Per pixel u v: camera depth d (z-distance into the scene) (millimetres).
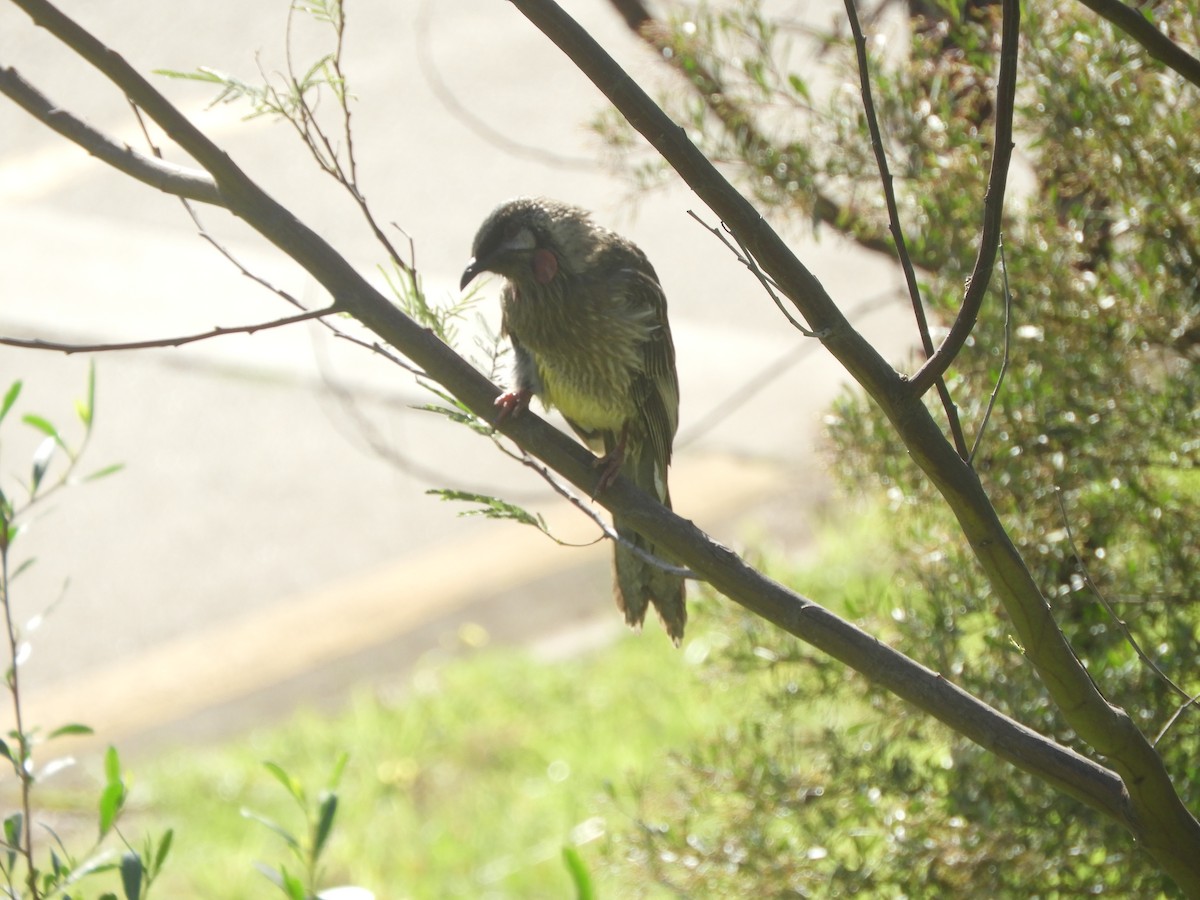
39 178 25953
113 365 20859
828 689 7871
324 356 20844
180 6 29938
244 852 12352
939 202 7762
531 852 11953
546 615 15586
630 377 9438
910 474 7832
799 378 19234
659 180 8961
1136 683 7145
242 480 18828
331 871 12047
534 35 28391
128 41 29156
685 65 8539
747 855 7730
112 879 11789
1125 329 7457
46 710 15188
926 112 8047
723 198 4789
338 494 18406
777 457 17609
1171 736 7043
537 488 18094
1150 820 5051
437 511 17953
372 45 28609
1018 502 7578
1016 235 7973
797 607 5426
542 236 9281
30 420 5926
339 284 5656
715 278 21578
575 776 12742
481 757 13359
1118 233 7891
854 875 7449
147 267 23156
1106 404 7430
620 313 9297
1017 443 7465
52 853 5434
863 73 4742
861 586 12719
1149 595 7285
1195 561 7297
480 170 24797
